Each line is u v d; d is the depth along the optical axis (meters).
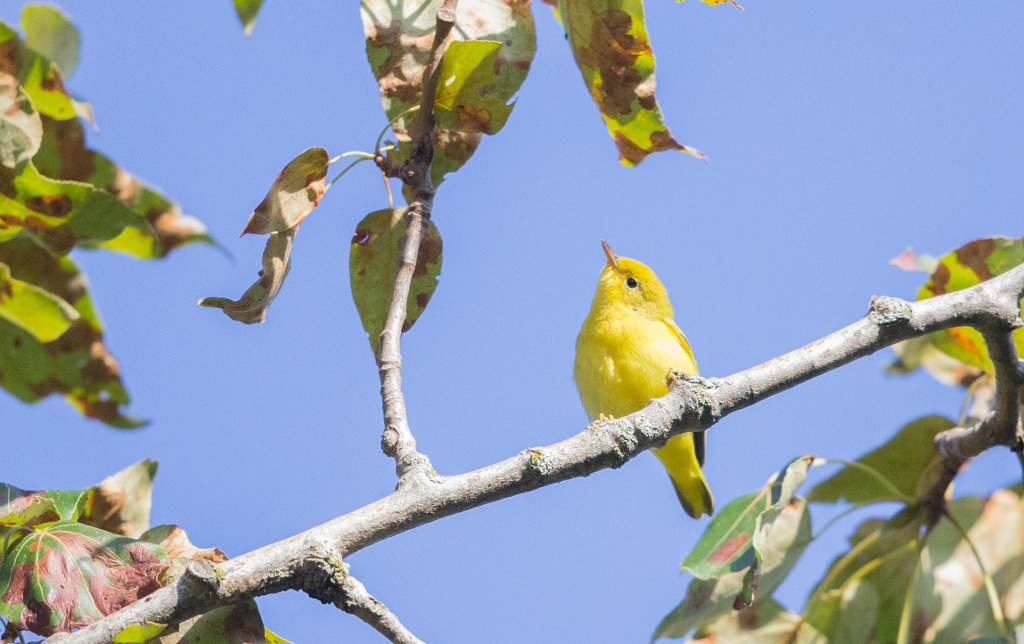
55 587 5.35
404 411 6.29
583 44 6.59
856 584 7.68
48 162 3.68
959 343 8.56
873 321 6.61
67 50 3.82
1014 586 7.46
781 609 7.64
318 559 5.31
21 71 3.59
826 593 7.70
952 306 6.61
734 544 6.30
